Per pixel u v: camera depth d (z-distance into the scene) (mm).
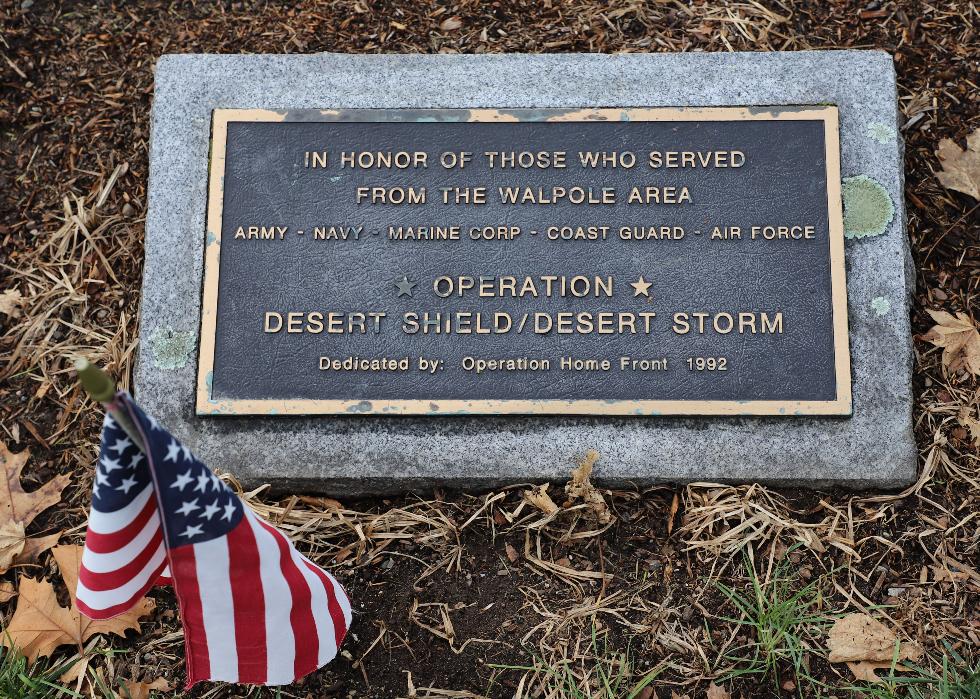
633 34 1051
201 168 940
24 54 1067
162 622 864
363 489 902
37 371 961
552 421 892
